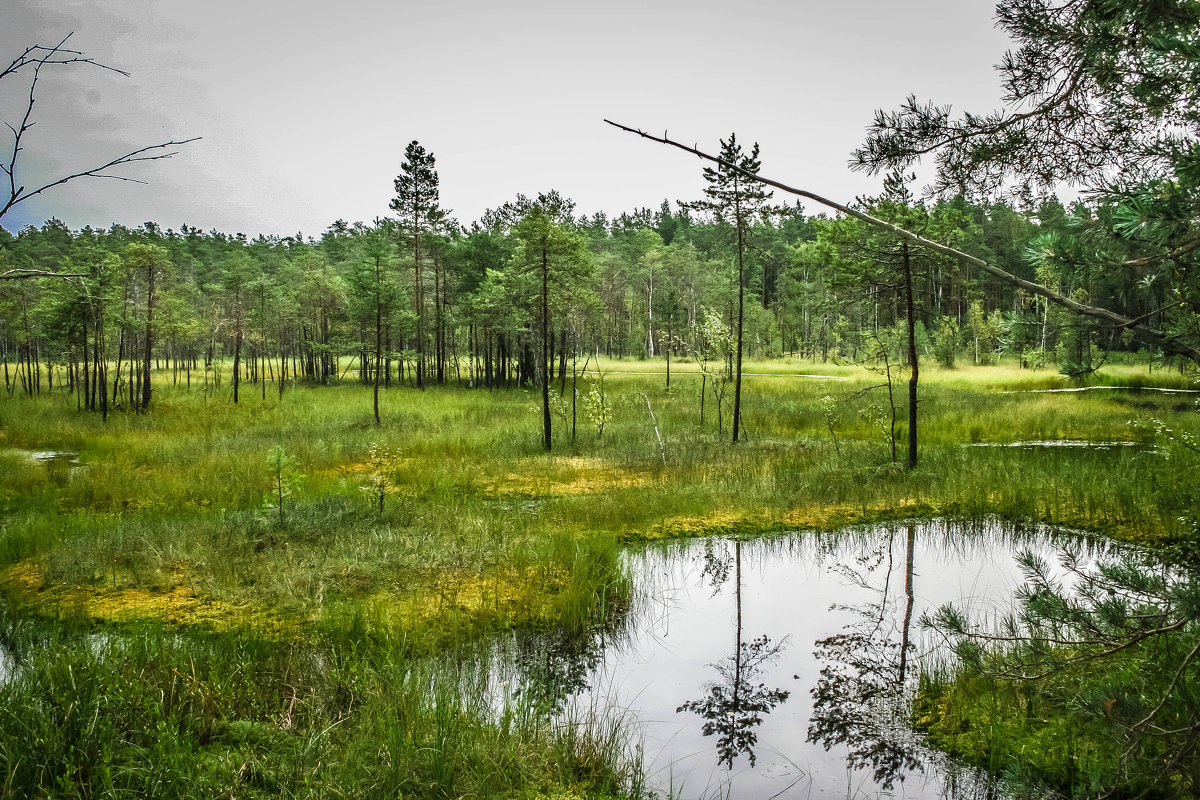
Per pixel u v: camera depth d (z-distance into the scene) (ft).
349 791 13.38
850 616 25.68
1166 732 9.57
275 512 34.53
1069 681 16.80
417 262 125.08
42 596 26.25
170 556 29.66
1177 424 46.75
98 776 12.86
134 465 51.13
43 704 15.20
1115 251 8.67
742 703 19.48
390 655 20.13
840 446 55.77
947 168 10.73
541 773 15.57
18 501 40.88
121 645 21.77
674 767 16.40
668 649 23.00
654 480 46.34
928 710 18.69
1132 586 10.33
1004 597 26.66
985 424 67.05
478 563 29.60
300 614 24.49
